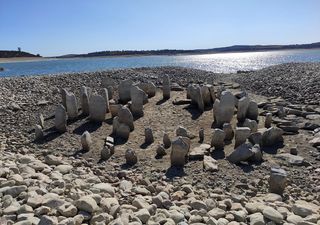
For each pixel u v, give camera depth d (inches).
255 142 370.3
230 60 3095.5
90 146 390.3
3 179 257.8
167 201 240.4
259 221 212.8
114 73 852.0
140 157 358.9
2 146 391.5
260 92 640.4
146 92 584.4
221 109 434.3
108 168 337.1
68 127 454.3
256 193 276.7
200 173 314.7
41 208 213.5
